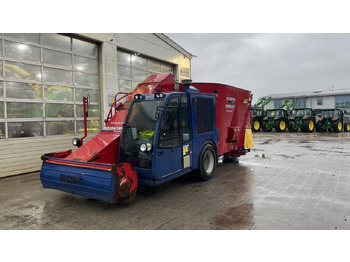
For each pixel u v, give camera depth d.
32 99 6.79
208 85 6.43
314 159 8.27
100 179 3.79
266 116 23.00
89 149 4.50
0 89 6.14
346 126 22.75
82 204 4.34
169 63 12.04
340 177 5.91
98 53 8.62
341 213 3.79
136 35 9.88
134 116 4.64
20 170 6.50
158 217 3.77
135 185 4.12
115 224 3.55
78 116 8.03
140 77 10.45
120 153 4.63
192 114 5.25
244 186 5.29
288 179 5.79
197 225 3.48
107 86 8.71
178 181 5.75
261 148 11.10
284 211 3.90
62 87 7.55
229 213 3.87
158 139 4.29
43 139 7.00
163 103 4.42
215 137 6.14
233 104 7.03
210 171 5.94
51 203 4.40
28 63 6.70
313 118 22.05
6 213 3.96
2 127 6.19
